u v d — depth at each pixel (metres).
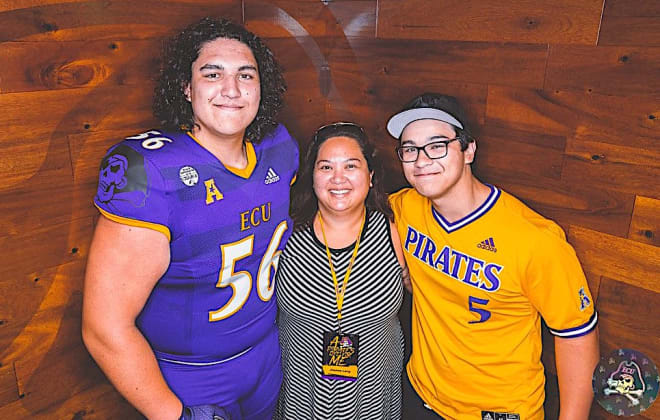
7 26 1.40
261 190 1.38
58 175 1.57
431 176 1.33
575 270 1.34
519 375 1.45
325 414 1.62
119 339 1.12
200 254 1.24
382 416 1.70
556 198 1.76
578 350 1.36
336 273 1.55
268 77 1.42
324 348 1.58
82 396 1.79
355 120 2.29
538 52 1.71
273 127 1.50
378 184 1.60
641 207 1.58
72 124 1.57
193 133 1.29
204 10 1.82
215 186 1.25
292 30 2.13
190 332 1.31
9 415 1.63
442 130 1.32
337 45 2.26
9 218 1.50
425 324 1.56
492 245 1.36
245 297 1.38
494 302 1.40
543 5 1.67
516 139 1.82
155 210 1.13
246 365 1.46
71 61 1.54
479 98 1.89
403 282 1.74
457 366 1.49
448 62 1.94
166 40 1.72
